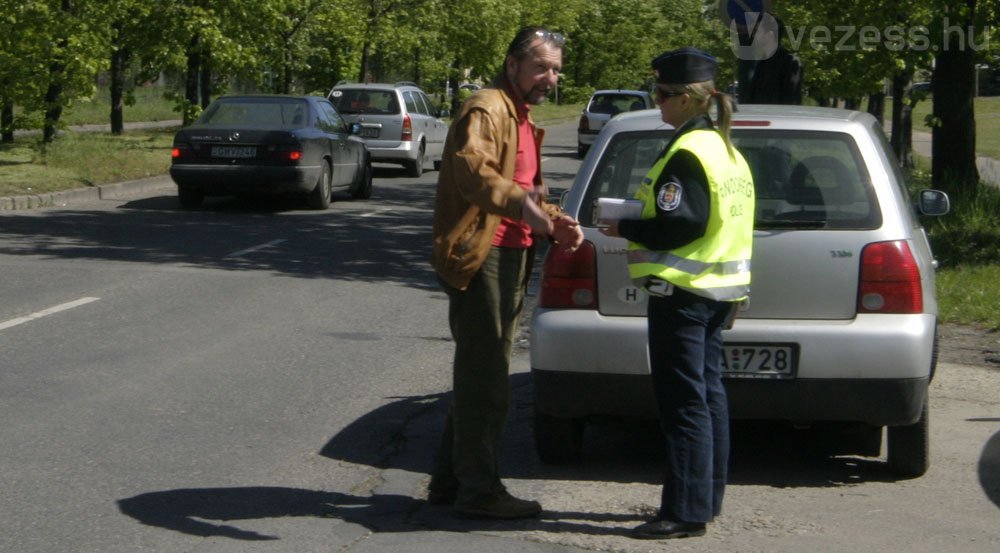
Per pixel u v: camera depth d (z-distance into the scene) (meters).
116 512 5.41
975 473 6.17
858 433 7.03
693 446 4.99
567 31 65.50
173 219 17.22
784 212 5.78
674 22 88.06
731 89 31.05
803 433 7.03
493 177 4.75
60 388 7.68
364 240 15.61
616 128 6.33
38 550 4.92
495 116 4.91
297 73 38.47
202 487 5.81
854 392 5.62
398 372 8.40
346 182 20.38
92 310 10.30
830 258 5.67
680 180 4.85
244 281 12.13
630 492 5.79
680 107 5.03
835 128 6.02
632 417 5.86
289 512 5.44
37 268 12.46
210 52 28.95
